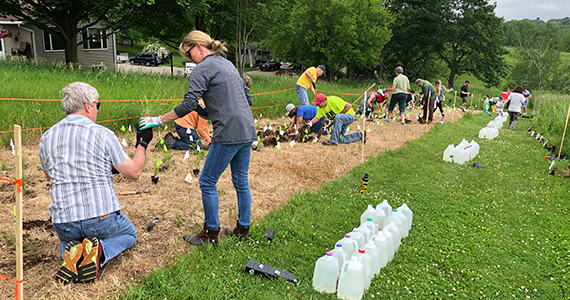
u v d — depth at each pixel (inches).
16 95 297.3
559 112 486.6
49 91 321.1
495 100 879.1
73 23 680.4
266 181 220.8
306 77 398.9
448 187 231.0
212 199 135.2
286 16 876.0
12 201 166.7
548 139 395.2
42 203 165.2
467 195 218.5
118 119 295.4
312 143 333.1
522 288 125.6
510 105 501.7
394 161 282.8
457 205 200.4
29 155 233.9
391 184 231.9
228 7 791.7
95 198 111.6
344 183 226.5
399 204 196.7
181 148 271.7
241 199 142.9
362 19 1220.5
